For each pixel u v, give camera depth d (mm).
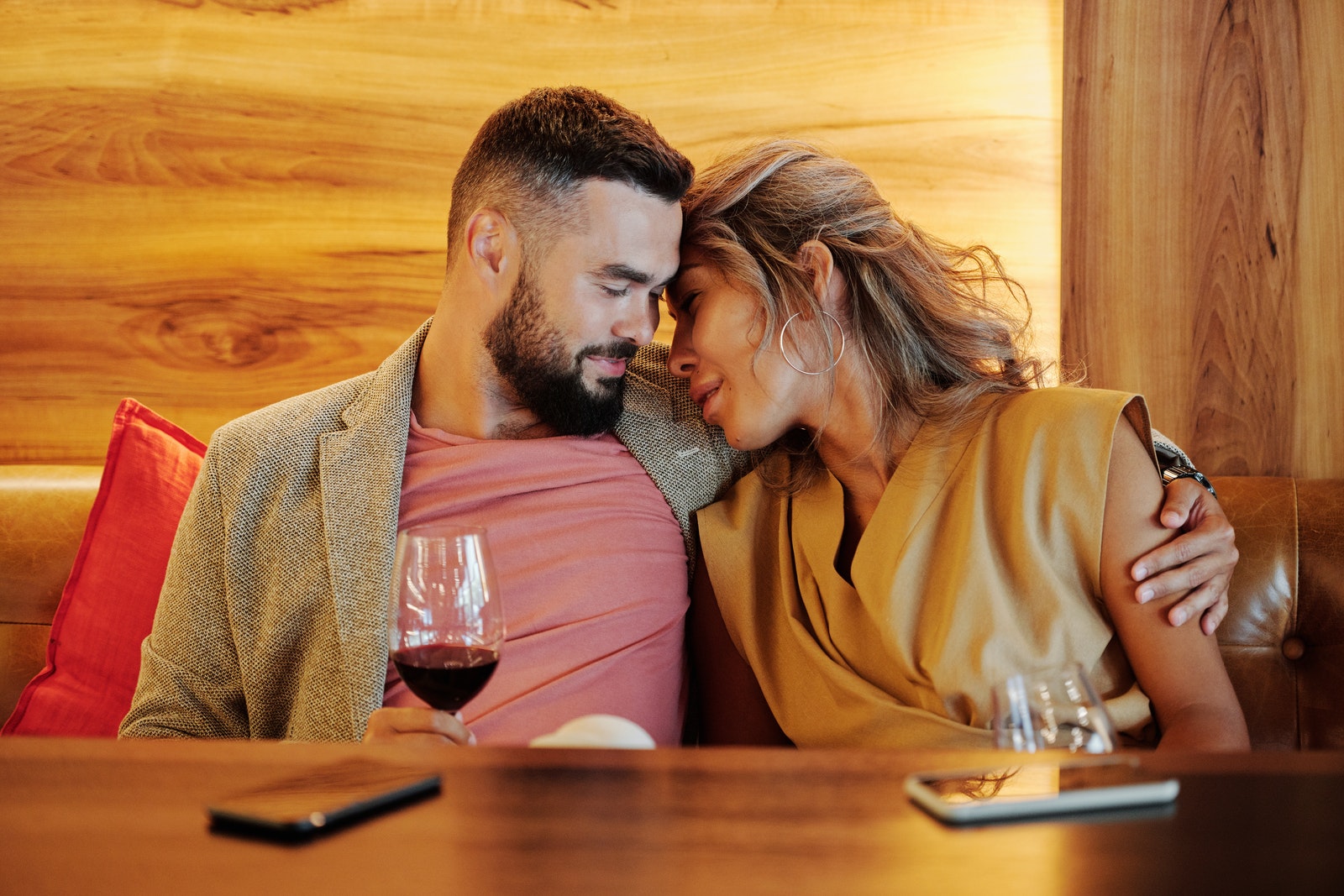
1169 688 1141
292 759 664
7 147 1841
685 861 473
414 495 1354
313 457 1353
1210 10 1747
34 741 724
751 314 1296
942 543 1228
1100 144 1771
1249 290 1754
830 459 1353
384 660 1245
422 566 901
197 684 1318
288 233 1827
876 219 1331
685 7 1812
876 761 649
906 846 493
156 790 593
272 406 1438
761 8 1806
